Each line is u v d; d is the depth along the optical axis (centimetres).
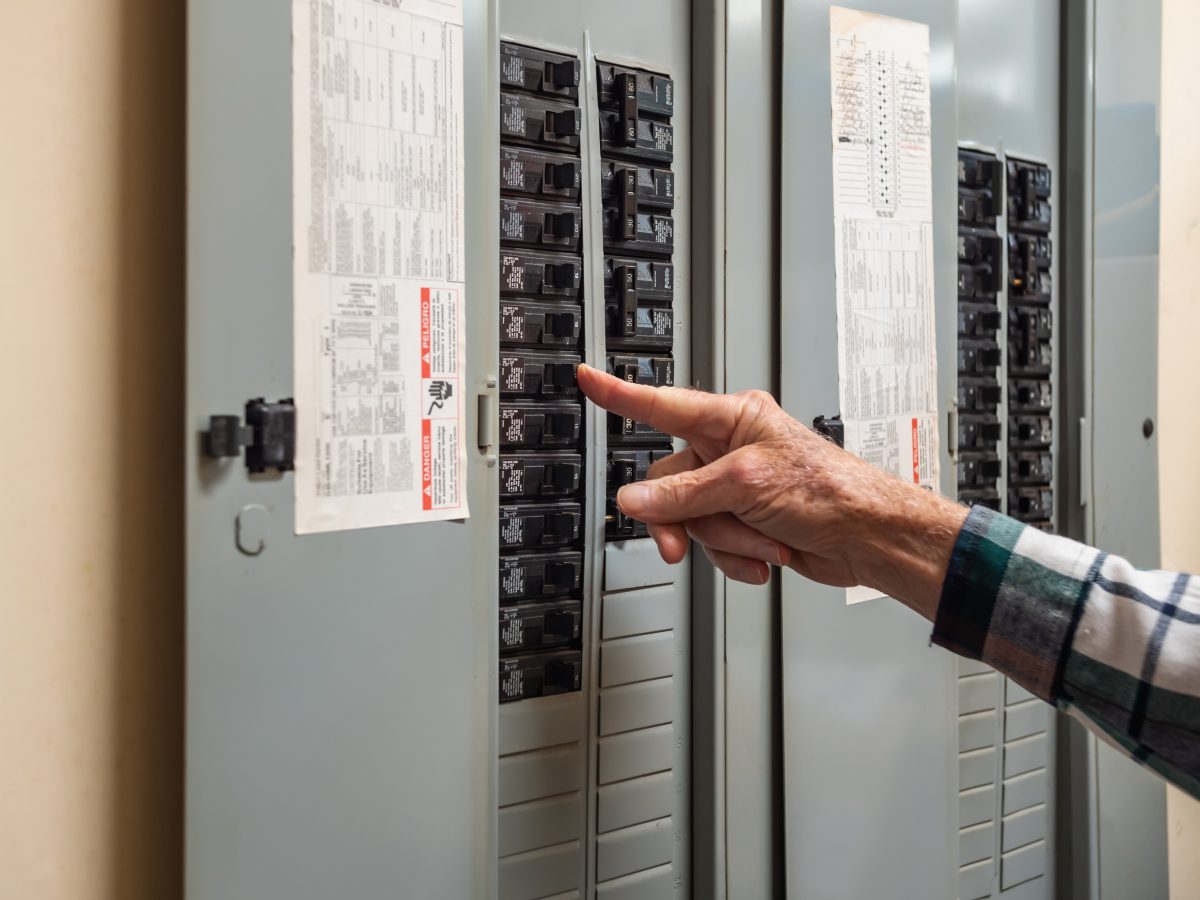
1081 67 153
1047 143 153
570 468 95
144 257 72
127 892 71
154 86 72
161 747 73
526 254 93
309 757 70
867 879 114
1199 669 64
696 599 107
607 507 99
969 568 72
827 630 112
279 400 69
